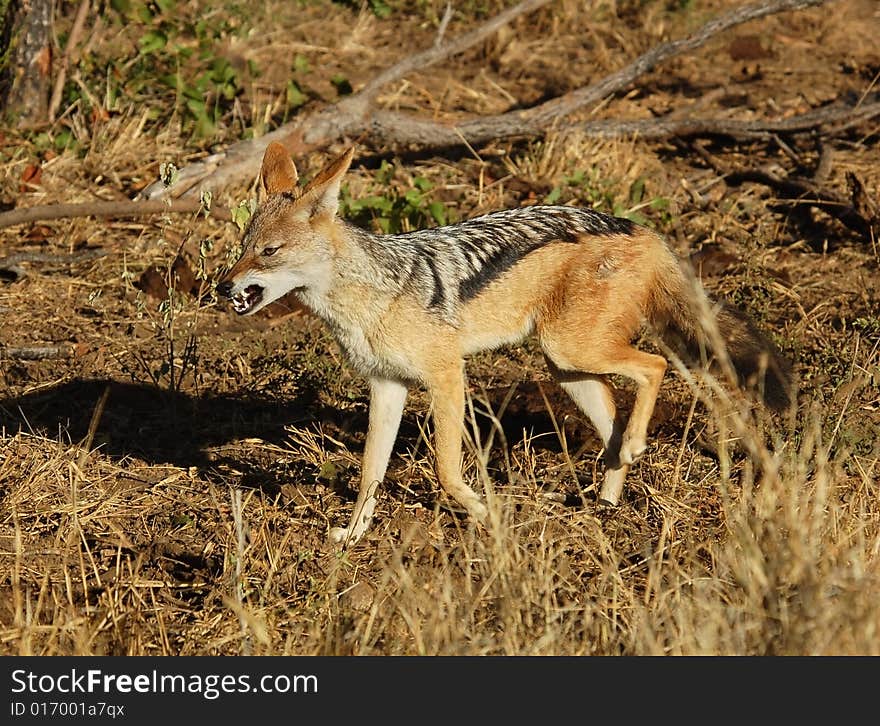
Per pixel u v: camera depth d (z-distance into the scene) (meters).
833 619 7.41
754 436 9.48
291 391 12.27
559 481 10.69
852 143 18.00
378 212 15.12
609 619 8.31
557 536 9.55
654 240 10.33
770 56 21.80
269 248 9.28
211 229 15.01
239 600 8.48
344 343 9.77
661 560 8.61
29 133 16.77
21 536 9.61
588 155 17.06
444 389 9.66
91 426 10.54
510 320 10.04
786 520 8.45
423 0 23.50
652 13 22.95
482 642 7.92
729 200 16.41
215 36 20.00
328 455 10.98
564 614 8.45
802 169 17.33
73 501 9.41
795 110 19.39
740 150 18.22
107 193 16.08
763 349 10.30
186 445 11.19
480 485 10.35
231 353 12.88
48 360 12.58
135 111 17.95
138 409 11.80
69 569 9.23
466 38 17.61
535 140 18.03
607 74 21.03
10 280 14.19
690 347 10.53
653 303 10.35
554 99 18.03
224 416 11.76
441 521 10.01
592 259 9.99
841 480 9.96
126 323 13.40
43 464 10.53
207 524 9.90
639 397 9.99
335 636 8.19
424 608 8.31
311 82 20.38
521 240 10.00
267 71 20.59
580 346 10.01
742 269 14.55
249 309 9.43
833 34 22.59
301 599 8.85
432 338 9.55
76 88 17.77
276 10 22.83
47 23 17.11
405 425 11.68
